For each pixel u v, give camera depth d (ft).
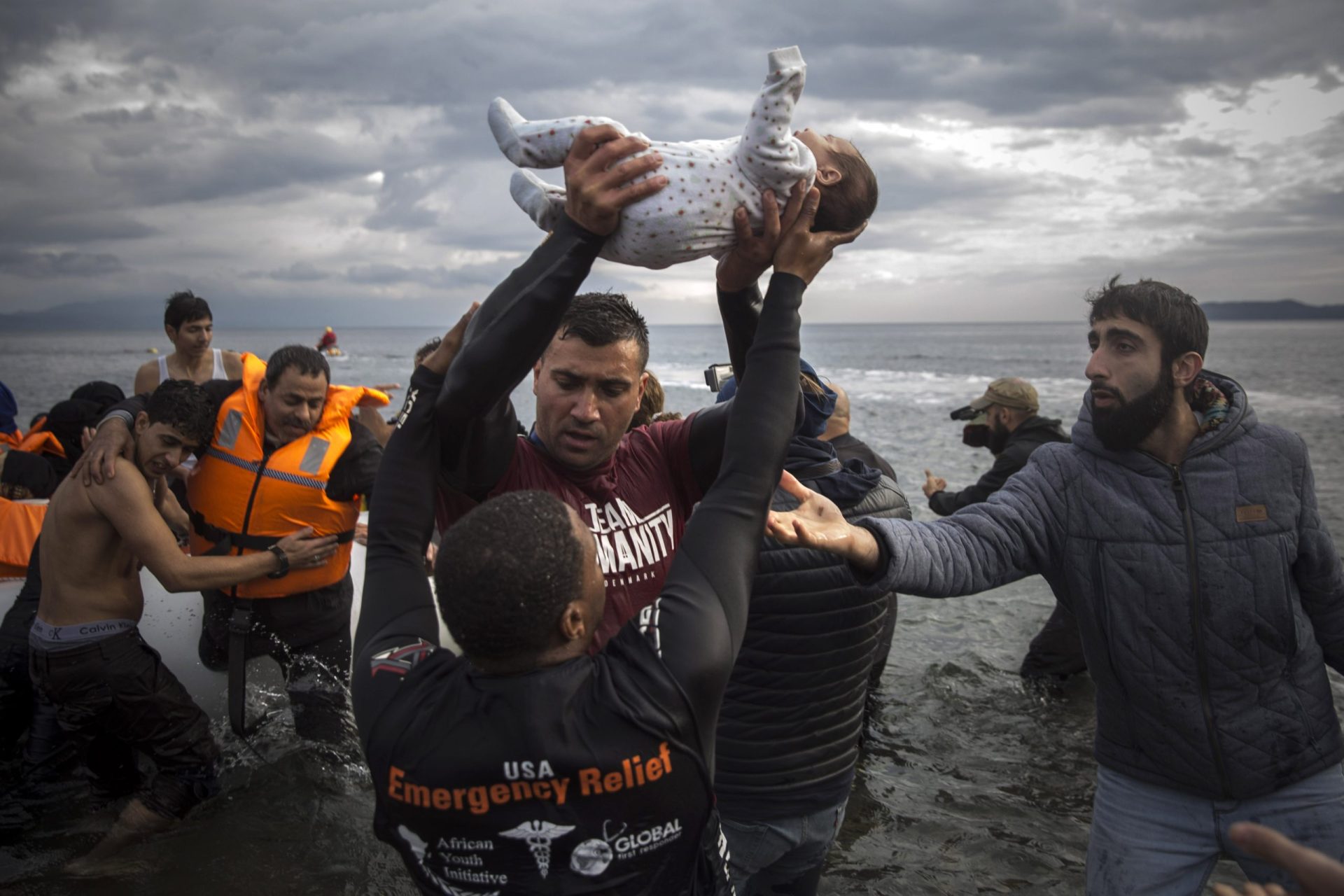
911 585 7.31
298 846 12.35
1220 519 7.72
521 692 4.64
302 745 14.25
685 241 5.53
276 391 13.20
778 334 5.79
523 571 4.58
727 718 7.63
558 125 5.56
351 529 14.07
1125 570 7.93
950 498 18.88
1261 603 7.68
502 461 6.93
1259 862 7.86
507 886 4.58
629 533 7.53
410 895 11.42
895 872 11.99
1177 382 7.73
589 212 5.38
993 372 134.00
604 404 7.11
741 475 5.47
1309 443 49.57
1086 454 8.27
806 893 8.59
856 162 6.23
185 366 20.40
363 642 5.16
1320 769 7.86
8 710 13.98
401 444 5.82
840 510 7.94
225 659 14.11
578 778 4.50
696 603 4.98
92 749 13.46
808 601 7.36
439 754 4.53
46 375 149.38
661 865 4.70
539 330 5.33
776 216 5.73
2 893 11.42
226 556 12.84
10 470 17.31
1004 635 19.95
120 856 12.18
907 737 15.64
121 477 11.93
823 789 7.87
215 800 13.32
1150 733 8.04
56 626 12.09
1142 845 8.14
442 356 6.00
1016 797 13.78
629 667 4.75
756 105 5.52
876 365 154.40
